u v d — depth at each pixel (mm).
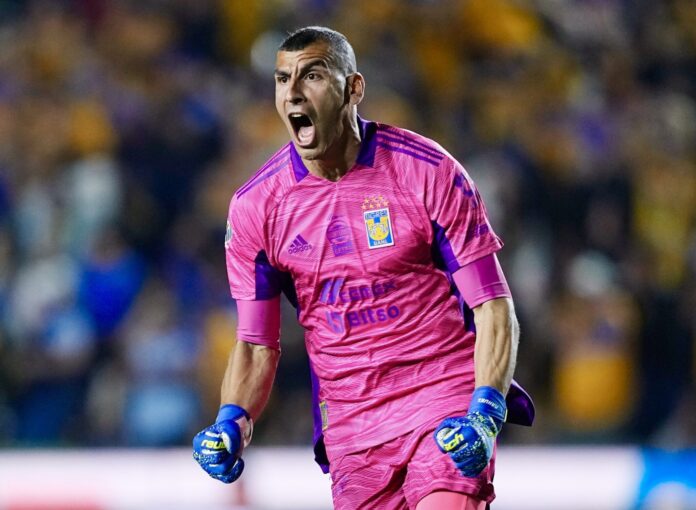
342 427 14938
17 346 35938
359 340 14695
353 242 14414
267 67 45281
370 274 14453
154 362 34969
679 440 34625
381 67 45438
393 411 14633
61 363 35406
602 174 43375
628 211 42625
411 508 14523
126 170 41094
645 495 27719
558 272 38812
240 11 46562
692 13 52812
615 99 48312
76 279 36938
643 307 38406
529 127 45375
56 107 42469
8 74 43875
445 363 14594
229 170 40125
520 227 40781
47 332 35844
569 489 27906
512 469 27984
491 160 42500
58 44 44438
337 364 14852
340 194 14438
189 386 34938
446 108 45969
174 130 42250
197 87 43938
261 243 14898
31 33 45062
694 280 40188
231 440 14672
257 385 15258
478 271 14227
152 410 34531
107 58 44469
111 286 36562
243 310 15297
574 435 34656
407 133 14508
